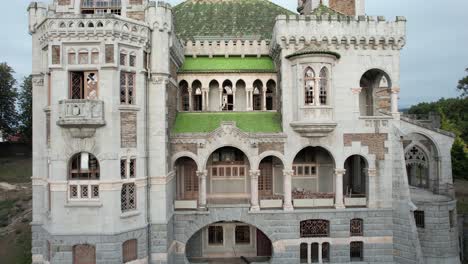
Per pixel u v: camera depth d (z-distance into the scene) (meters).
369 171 32.44
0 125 78.62
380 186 32.38
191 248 35.78
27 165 71.25
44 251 27.73
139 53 27.52
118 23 25.88
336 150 32.34
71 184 25.72
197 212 31.84
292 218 31.88
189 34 40.53
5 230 46.56
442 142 35.91
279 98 34.91
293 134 32.34
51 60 25.61
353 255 33.41
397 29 32.62
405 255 31.11
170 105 32.47
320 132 31.64
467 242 36.12
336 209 31.94
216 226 36.94
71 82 26.17
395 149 32.50
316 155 36.75
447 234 32.06
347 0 41.84
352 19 32.47
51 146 25.67
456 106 67.31
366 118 32.53
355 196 33.94
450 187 35.34
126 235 26.31
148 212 28.55
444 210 32.06
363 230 32.19
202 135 31.97
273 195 35.38
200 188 32.19
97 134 25.61
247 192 36.56
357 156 37.00
